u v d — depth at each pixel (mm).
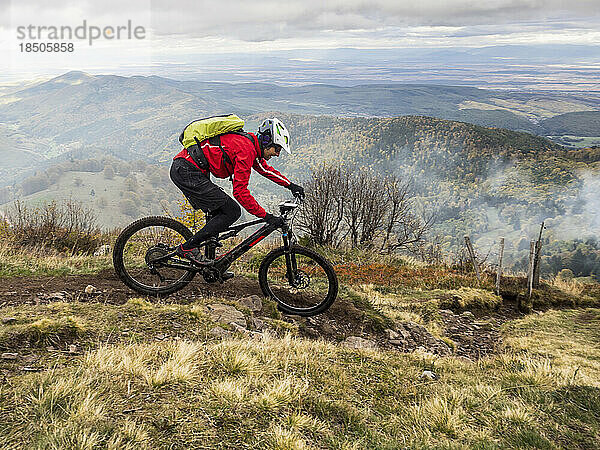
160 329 4711
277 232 5992
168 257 5258
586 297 13523
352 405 3859
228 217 4984
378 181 19781
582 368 7316
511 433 3811
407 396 4371
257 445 2938
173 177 4816
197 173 4773
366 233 19156
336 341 6348
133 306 5109
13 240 10453
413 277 13820
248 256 9945
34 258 8070
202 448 2791
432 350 7238
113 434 2693
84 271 7016
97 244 11750
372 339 6895
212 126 4727
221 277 5375
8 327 4020
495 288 12969
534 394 4680
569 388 4879
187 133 4797
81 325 4305
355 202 18969
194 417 3074
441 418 3863
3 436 2570
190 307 5418
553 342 9125
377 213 19094
